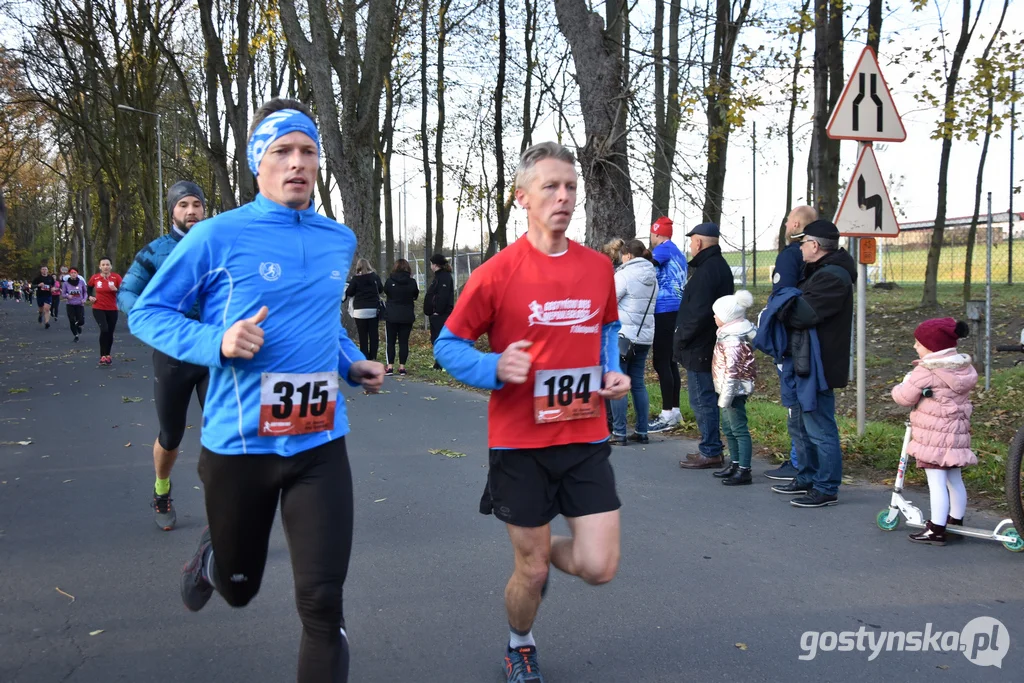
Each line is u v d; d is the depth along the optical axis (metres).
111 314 14.48
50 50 31.94
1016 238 20.02
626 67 11.02
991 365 10.70
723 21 12.09
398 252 49.78
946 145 16.75
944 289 21.88
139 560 4.46
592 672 3.22
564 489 2.94
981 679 3.13
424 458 7.01
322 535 2.53
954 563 4.38
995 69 12.72
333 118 18.36
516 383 2.79
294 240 2.64
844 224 6.87
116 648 3.39
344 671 2.53
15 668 3.21
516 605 3.01
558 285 2.88
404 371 13.61
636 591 4.04
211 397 2.60
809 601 3.89
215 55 22.75
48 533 4.93
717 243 6.61
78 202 53.75
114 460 6.87
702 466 6.63
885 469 6.45
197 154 40.66
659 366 8.19
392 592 4.03
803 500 5.49
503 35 19.08
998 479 5.81
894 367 11.88
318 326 2.64
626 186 11.05
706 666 3.26
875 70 6.86
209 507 2.63
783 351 5.54
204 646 3.41
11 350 17.58
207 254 2.54
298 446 2.59
